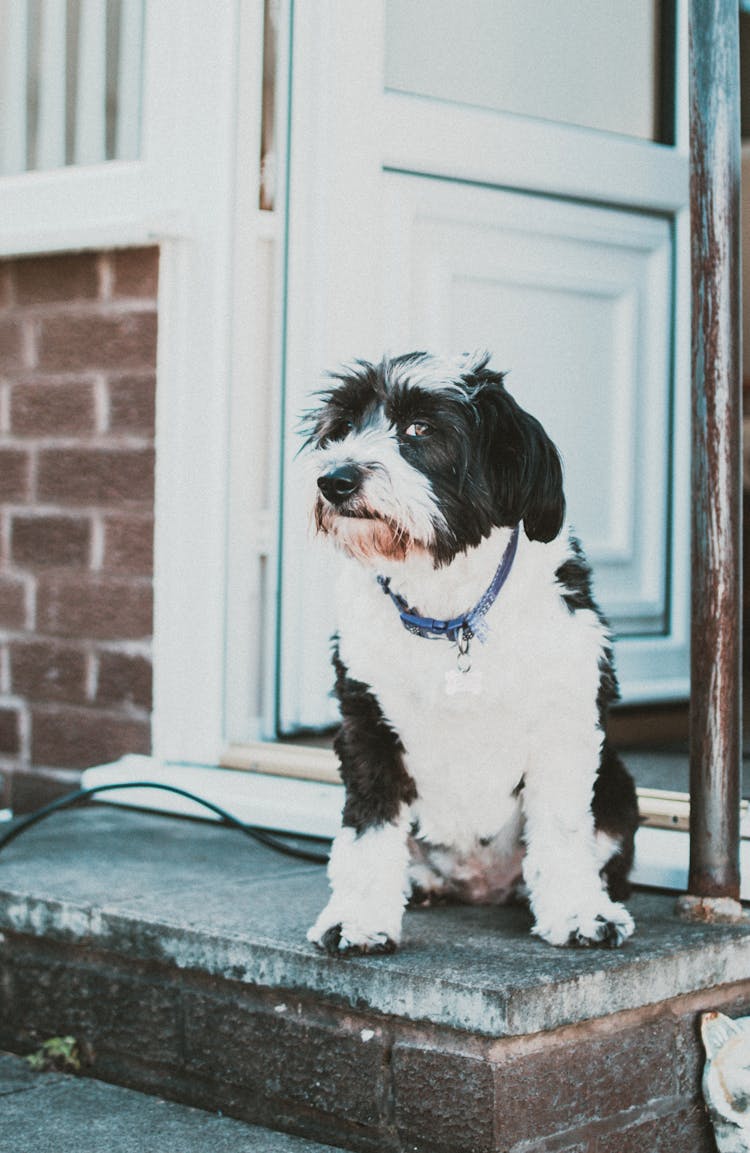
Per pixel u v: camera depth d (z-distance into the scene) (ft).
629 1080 8.78
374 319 13.69
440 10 14.19
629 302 15.42
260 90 13.21
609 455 15.40
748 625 19.16
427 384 8.99
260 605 13.51
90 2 14.58
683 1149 9.06
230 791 12.64
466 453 8.86
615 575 15.37
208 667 13.19
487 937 9.29
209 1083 9.55
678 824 10.80
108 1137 9.04
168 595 13.34
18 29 15.21
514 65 14.71
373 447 8.79
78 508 14.05
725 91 9.60
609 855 9.59
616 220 15.23
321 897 10.30
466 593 8.86
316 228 13.34
